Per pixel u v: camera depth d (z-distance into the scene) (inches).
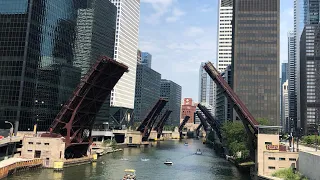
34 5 4805.6
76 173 3176.7
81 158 3843.5
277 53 6865.2
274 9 6978.4
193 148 7273.6
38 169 3280.0
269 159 3068.4
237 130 4382.4
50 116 5236.2
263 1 7017.7
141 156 5118.1
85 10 7017.7
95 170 3430.1
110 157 4781.0
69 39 5723.4
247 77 6860.2
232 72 7352.4
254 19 6998.0
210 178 3230.8
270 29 6939.0
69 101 3511.3
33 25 4808.1
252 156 3513.8
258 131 3201.3
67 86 5708.7
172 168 3885.3
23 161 3051.2
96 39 7490.2
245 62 6899.6
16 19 4751.5
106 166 3791.8
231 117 7303.2
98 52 7573.8
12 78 4653.1
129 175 3002.0
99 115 7800.2
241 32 6983.3
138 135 7347.4
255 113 6756.9
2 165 2721.5
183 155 5506.9
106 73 3462.1
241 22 7012.8
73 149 3917.3
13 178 2691.9
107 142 6215.6
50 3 5152.6
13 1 4785.9
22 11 4746.6
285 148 3179.1
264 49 6899.6
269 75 6825.8
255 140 3378.4
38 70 4953.3
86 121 3855.8
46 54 5118.1
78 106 3531.0
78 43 6594.5
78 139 3828.7
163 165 4124.0
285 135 7367.1
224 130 5585.6
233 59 7185.0
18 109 4586.6
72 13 5767.7
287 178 2763.3
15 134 4173.2
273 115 6732.3
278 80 6796.3
